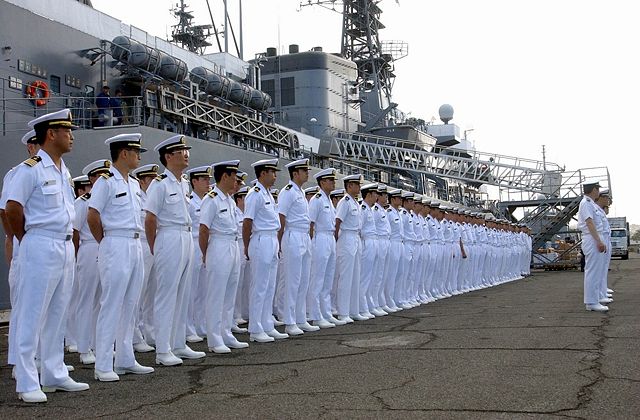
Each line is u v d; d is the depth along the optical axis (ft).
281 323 34.47
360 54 104.94
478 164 90.74
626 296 41.73
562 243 104.99
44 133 17.72
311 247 30.42
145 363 22.54
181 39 98.58
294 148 61.87
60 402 16.39
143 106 42.73
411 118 113.70
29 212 17.26
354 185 33.96
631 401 14.47
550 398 14.93
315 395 15.94
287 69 81.35
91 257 23.99
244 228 27.30
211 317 24.52
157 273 21.98
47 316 17.66
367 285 35.78
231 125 50.80
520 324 28.68
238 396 16.19
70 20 47.42
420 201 44.75
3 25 41.34
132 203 20.29
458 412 13.92
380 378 17.81
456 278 52.06
